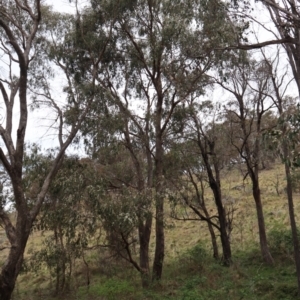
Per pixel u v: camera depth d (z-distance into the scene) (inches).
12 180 528.4
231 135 824.9
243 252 938.1
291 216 622.8
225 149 911.0
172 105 778.2
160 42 723.4
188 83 757.3
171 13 698.8
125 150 823.7
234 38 508.7
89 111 705.0
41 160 709.3
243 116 828.0
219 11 504.1
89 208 676.7
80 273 906.7
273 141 353.4
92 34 755.4
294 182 828.6
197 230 1169.4
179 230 1197.1
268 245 901.2
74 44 764.6
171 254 1005.8
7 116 573.3
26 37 623.2
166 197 729.6
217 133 868.0
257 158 797.9
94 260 935.0
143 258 765.3
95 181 693.9
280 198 1254.3
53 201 693.9
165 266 901.2
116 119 721.6
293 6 407.5
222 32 535.8
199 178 918.4
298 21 394.6
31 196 689.6
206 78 888.9
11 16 641.6
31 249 910.4
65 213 681.0
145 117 788.6
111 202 657.6
